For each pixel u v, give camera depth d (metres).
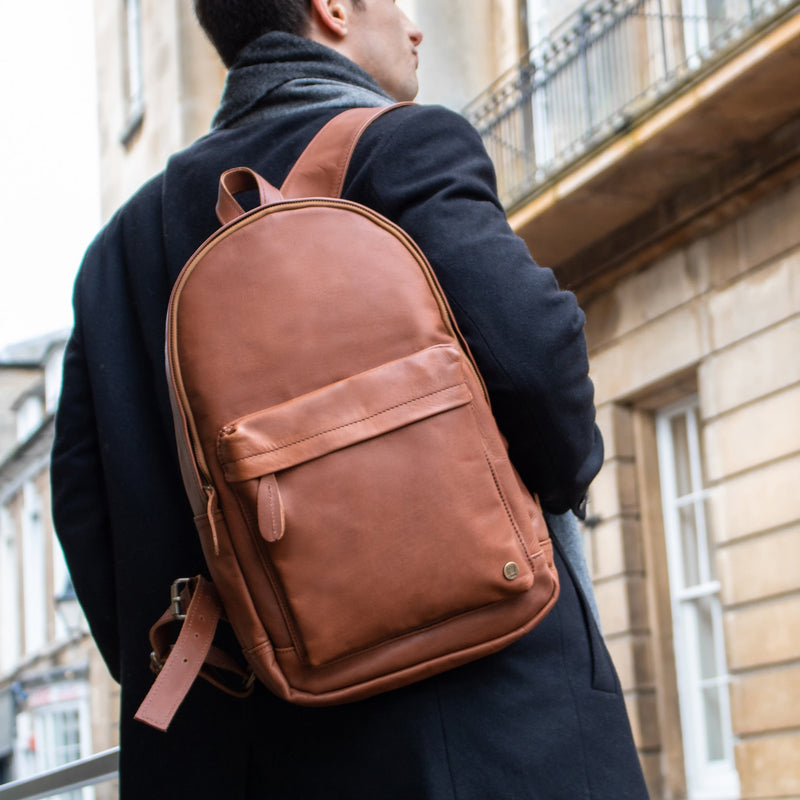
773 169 7.98
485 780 1.15
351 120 1.33
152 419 1.40
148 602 1.35
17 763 19.23
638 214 8.99
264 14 1.52
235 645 1.29
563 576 1.27
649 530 9.12
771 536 7.87
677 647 8.93
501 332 1.19
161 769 1.31
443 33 11.05
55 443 1.46
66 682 18.06
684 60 8.04
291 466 1.14
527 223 9.12
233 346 1.18
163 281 1.42
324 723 1.21
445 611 1.15
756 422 8.06
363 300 1.18
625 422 9.31
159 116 13.36
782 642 7.72
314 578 1.14
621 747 1.20
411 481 1.15
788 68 7.37
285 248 1.20
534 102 9.97
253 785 1.25
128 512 1.37
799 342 7.80
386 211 1.26
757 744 7.80
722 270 8.41
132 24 14.66
